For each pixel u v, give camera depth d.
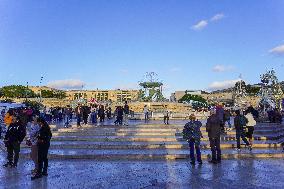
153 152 17.33
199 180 11.51
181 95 126.69
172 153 16.86
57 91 158.12
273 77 56.53
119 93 159.50
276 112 31.17
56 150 18.28
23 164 15.05
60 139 21.30
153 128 25.25
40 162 12.13
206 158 16.38
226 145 18.92
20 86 129.25
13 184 10.99
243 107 53.22
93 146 19.14
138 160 16.06
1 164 15.07
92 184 10.97
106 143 19.83
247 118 18.06
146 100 65.25
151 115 42.12
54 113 39.38
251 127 18.00
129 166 14.41
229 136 21.41
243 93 79.31
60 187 10.55
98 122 33.00
